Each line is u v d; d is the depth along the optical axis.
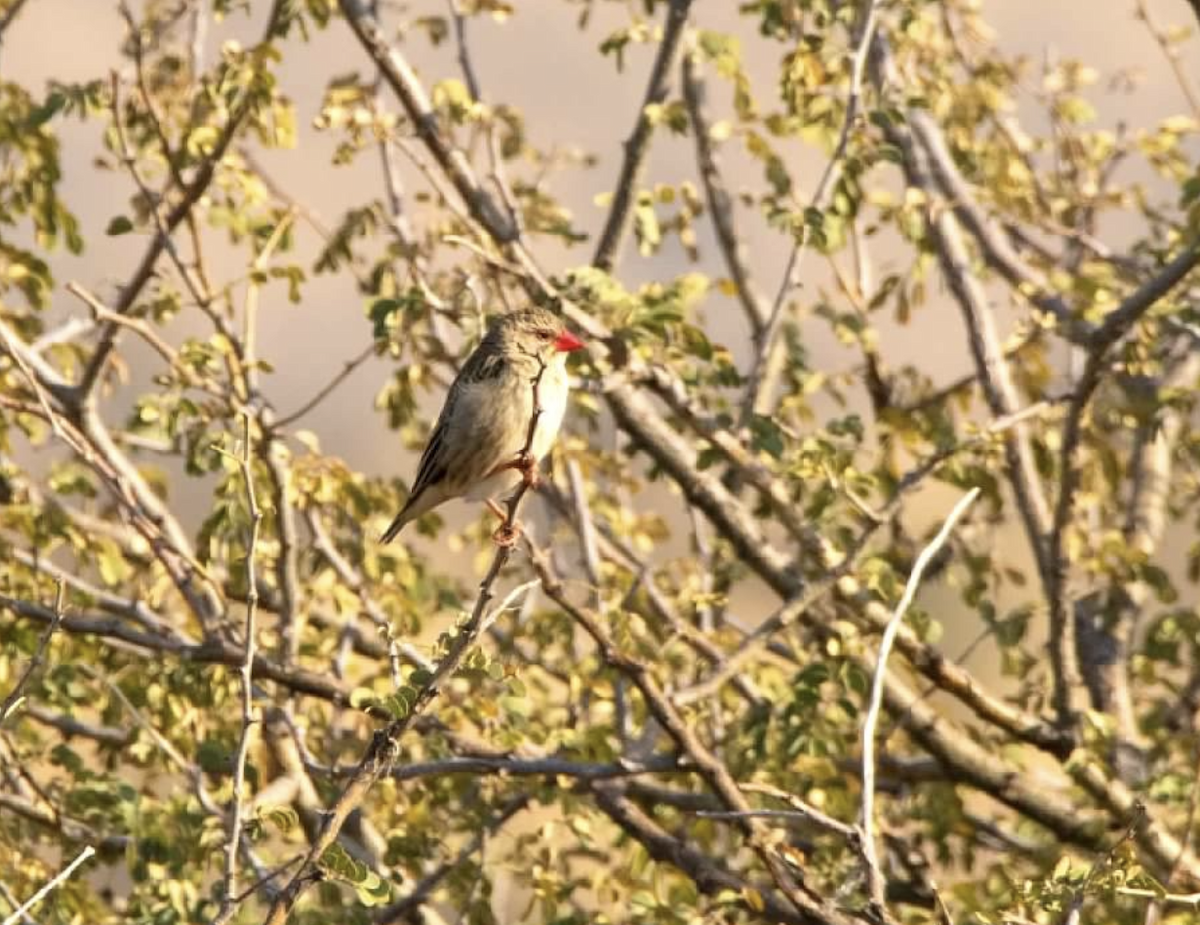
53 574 11.74
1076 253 14.34
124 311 11.86
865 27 11.75
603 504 12.93
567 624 12.16
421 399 13.66
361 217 12.32
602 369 11.44
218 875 11.03
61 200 12.11
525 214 13.20
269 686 11.63
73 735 11.96
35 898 7.66
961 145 13.38
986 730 12.10
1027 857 11.55
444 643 7.82
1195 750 11.11
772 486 11.59
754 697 11.84
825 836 11.07
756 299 13.58
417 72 13.21
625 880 10.80
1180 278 10.80
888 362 13.60
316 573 12.19
